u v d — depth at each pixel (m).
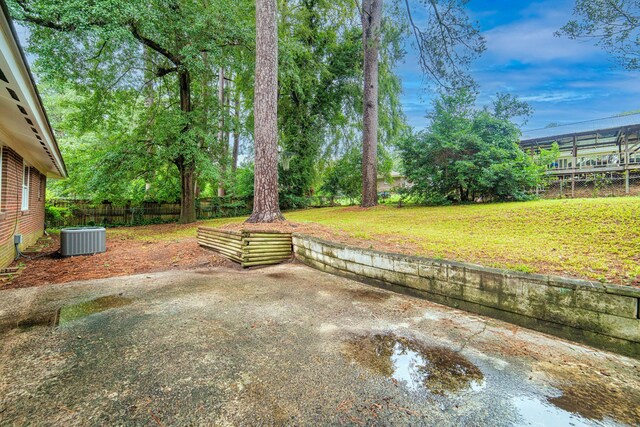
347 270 4.59
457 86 9.59
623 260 3.52
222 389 1.81
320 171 20.06
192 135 11.60
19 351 2.25
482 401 1.74
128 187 14.60
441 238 5.47
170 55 11.14
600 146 19.66
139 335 2.55
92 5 7.37
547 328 2.65
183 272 5.05
